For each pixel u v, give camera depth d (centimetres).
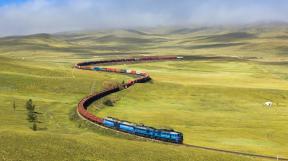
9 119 12550
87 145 8125
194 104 18575
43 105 15750
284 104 19662
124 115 15288
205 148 10300
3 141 7656
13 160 6662
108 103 17162
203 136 12412
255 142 12012
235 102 19450
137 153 7988
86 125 12519
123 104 17550
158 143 10181
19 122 12275
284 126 14550
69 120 13550
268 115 16738
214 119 15425
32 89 18650
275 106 18962
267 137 12838
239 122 15038
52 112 14700
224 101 19488
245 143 11750
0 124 11362
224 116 16175
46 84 19625
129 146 8538
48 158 6988
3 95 16812
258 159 9212
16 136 8131
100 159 7288
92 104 16425
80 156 7312
